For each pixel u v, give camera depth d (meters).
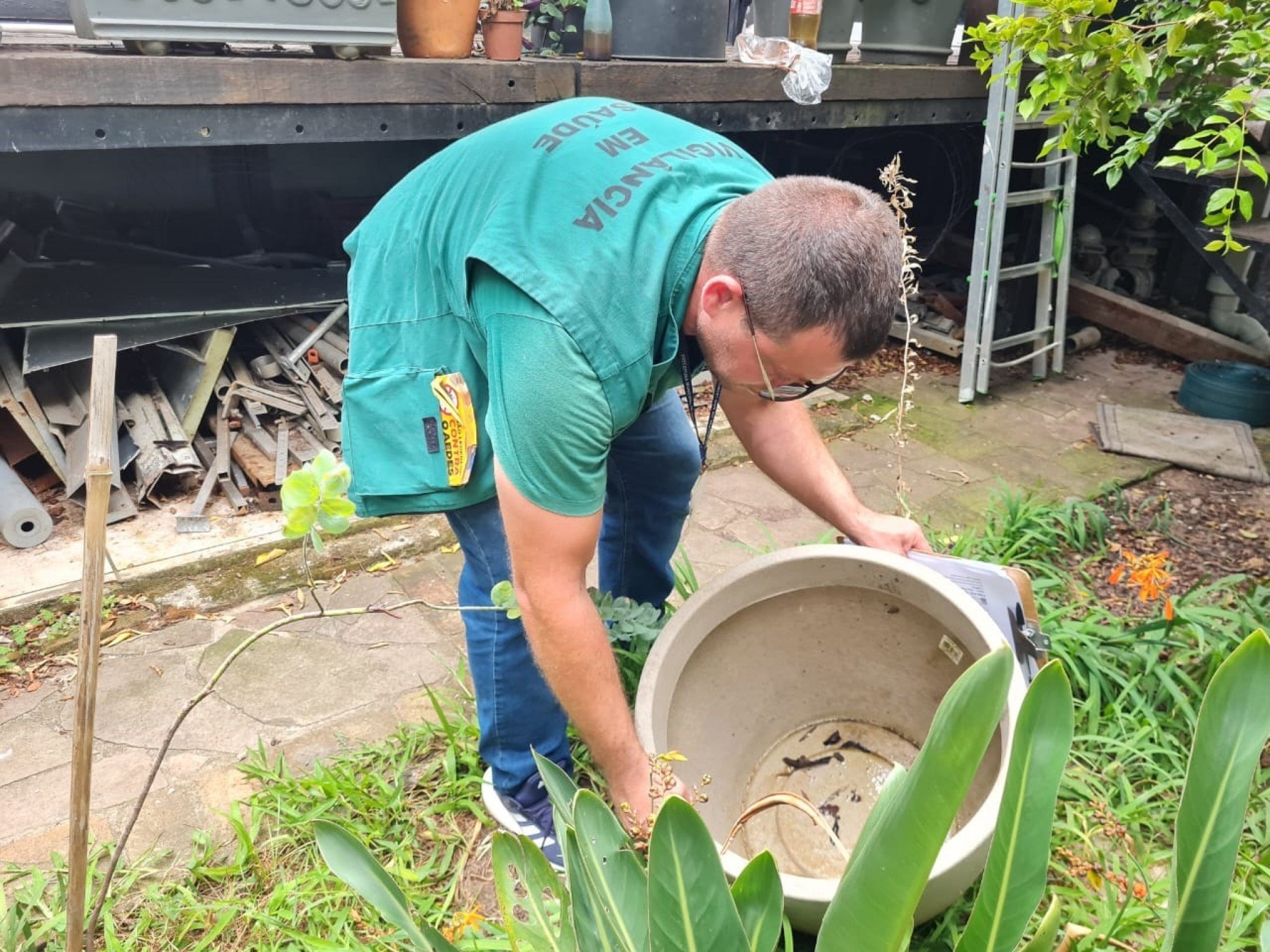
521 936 1.06
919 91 3.39
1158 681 1.83
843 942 0.70
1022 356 3.98
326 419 2.68
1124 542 2.55
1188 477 2.97
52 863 1.51
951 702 0.60
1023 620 1.53
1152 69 1.63
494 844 1.04
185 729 1.84
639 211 1.09
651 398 1.26
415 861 1.56
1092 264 4.30
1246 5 1.60
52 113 1.98
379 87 2.33
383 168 3.58
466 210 1.19
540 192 1.12
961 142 4.36
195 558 2.30
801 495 1.60
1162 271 4.40
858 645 1.61
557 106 1.29
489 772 1.65
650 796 1.11
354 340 1.33
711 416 1.30
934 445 3.14
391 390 1.29
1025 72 3.22
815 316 1.01
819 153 4.41
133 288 2.66
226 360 2.78
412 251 1.26
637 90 2.73
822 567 1.51
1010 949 0.73
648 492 1.67
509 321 1.06
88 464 0.80
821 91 3.00
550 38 3.24
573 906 0.90
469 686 1.95
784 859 1.51
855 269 1.00
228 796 1.69
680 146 1.22
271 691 1.94
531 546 1.10
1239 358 3.74
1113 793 1.60
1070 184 3.50
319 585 2.30
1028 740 0.69
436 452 1.29
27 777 1.73
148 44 2.12
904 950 0.70
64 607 2.13
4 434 2.53
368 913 1.43
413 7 2.46
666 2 2.90
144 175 3.17
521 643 1.42
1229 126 1.46
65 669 2.00
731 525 2.62
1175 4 1.68
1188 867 0.70
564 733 1.57
